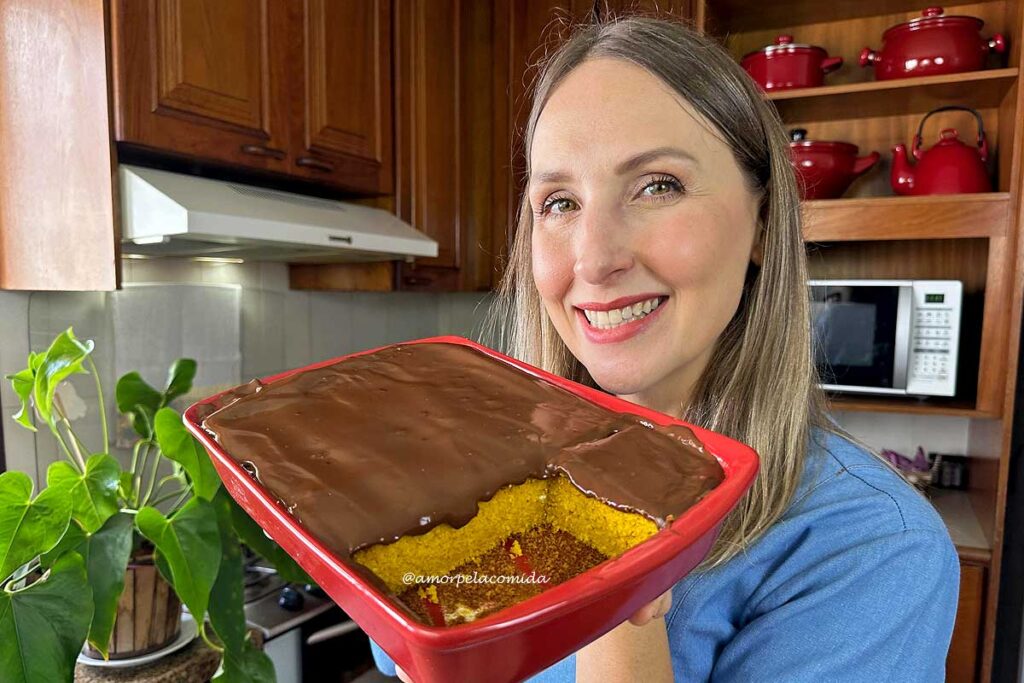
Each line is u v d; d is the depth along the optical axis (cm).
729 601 63
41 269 118
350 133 159
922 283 161
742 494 40
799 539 61
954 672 151
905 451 195
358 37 160
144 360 151
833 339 169
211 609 97
